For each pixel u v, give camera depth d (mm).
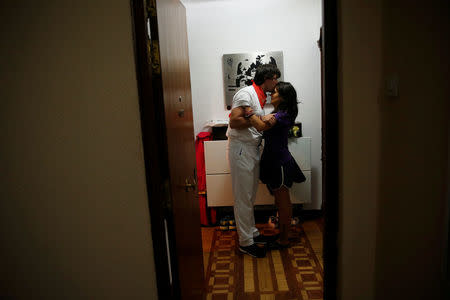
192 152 2004
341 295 1478
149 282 1472
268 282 2246
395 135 1302
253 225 2803
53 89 1326
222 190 3211
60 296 1494
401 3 1215
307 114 3279
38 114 1343
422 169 1188
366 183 1387
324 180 1460
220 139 3203
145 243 1438
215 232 3189
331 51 1318
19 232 1436
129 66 1307
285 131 2492
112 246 1447
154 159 1375
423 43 1146
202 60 3297
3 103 1333
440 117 1106
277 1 3137
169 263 1618
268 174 2555
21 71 1313
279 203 2623
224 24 3217
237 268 2451
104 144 1365
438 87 1103
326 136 1379
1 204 1412
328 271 1469
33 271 1472
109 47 1296
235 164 2486
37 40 1293
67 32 1288
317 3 3104
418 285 1267
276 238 2855
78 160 1379
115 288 1486
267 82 2367
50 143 1365
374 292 1459
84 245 1448
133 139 1359
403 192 1291
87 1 1268
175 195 1558
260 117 2412
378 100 1333
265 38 3205
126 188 1397
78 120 1349
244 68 3250
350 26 1290
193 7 3205
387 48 1286
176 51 1680
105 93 1328
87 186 1397
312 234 2984
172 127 1548
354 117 1348
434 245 1177
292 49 3195
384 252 1421
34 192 1402
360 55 1307
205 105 3375
